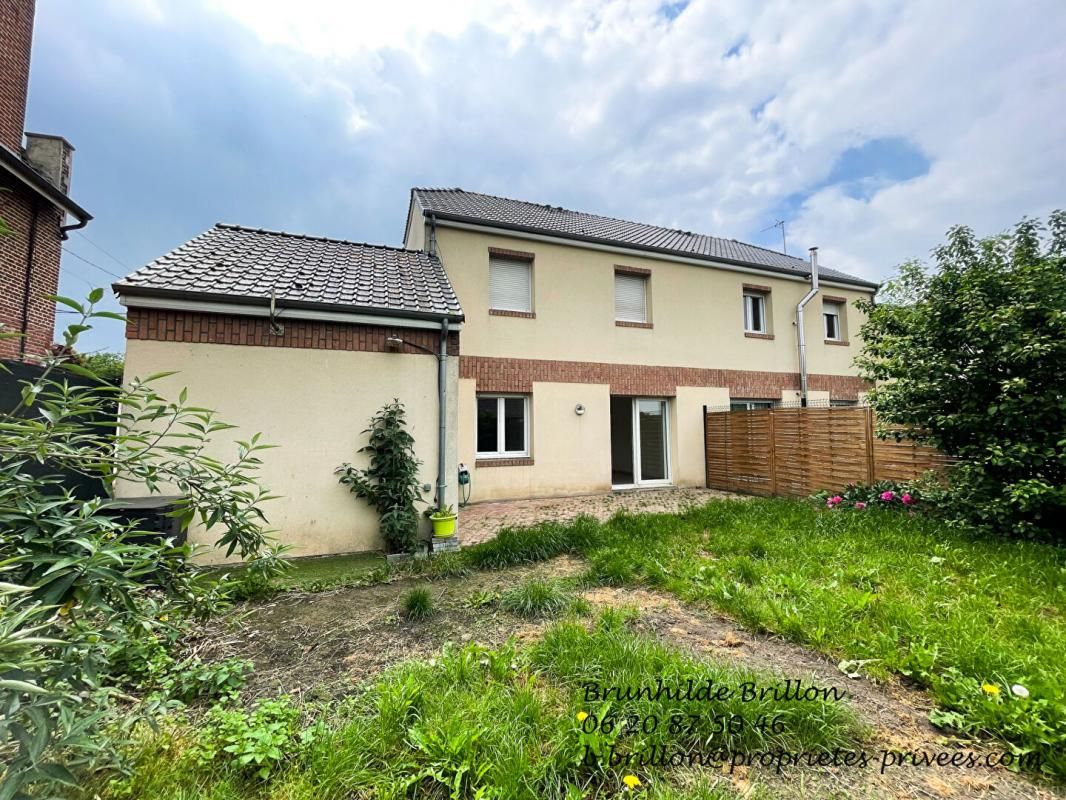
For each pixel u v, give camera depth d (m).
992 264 5.91
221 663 2.98
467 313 9.73
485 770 1.96
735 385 12.30
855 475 7.94
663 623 3.63
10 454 1.92
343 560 5.48
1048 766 2.07
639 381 11.22
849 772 2.09
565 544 5.68
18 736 1.40
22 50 10.40
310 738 2.19
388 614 3.89
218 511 2.59
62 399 2.20
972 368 5.79
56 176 10.37
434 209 9.88
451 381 6.38
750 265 12.47
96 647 1.88
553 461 10.18
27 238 9.71
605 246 10.98
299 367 5.73
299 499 5.63
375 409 6.02
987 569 4.35
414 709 2.39
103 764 1.98
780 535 5.73
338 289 6.31
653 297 11.58
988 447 5.52
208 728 2.26
